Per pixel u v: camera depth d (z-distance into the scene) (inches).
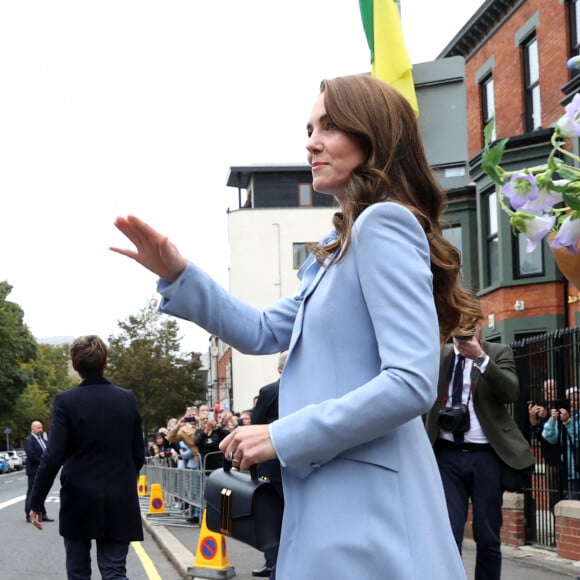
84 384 216.4
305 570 70.6
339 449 69.7
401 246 71.7
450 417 200.2
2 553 458.0
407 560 70.1
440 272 80.9
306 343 75.0
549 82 703.1
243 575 323.9
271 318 87.8
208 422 509.0
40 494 209.8
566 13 682.2
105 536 208.1
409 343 69.4
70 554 210.7
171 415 2124.8
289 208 2003.0
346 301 73.3
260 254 1988.2
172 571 372.2
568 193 83.8
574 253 85.7
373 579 69.4
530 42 743.7
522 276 716.0
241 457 71.0
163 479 722.2
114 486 210.8
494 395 203.3
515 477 201.8
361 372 72.5
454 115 835.4
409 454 73.8
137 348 2092.8
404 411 68.6
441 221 82.7
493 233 759.1
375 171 77.0
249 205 2182.6
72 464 210.7
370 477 71.4
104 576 209.6
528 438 359.6
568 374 329.4
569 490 329.4
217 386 2509.8
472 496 202.2
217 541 321.7
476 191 797.9
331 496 71.1
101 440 211.3
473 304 82.8
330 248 75.8
